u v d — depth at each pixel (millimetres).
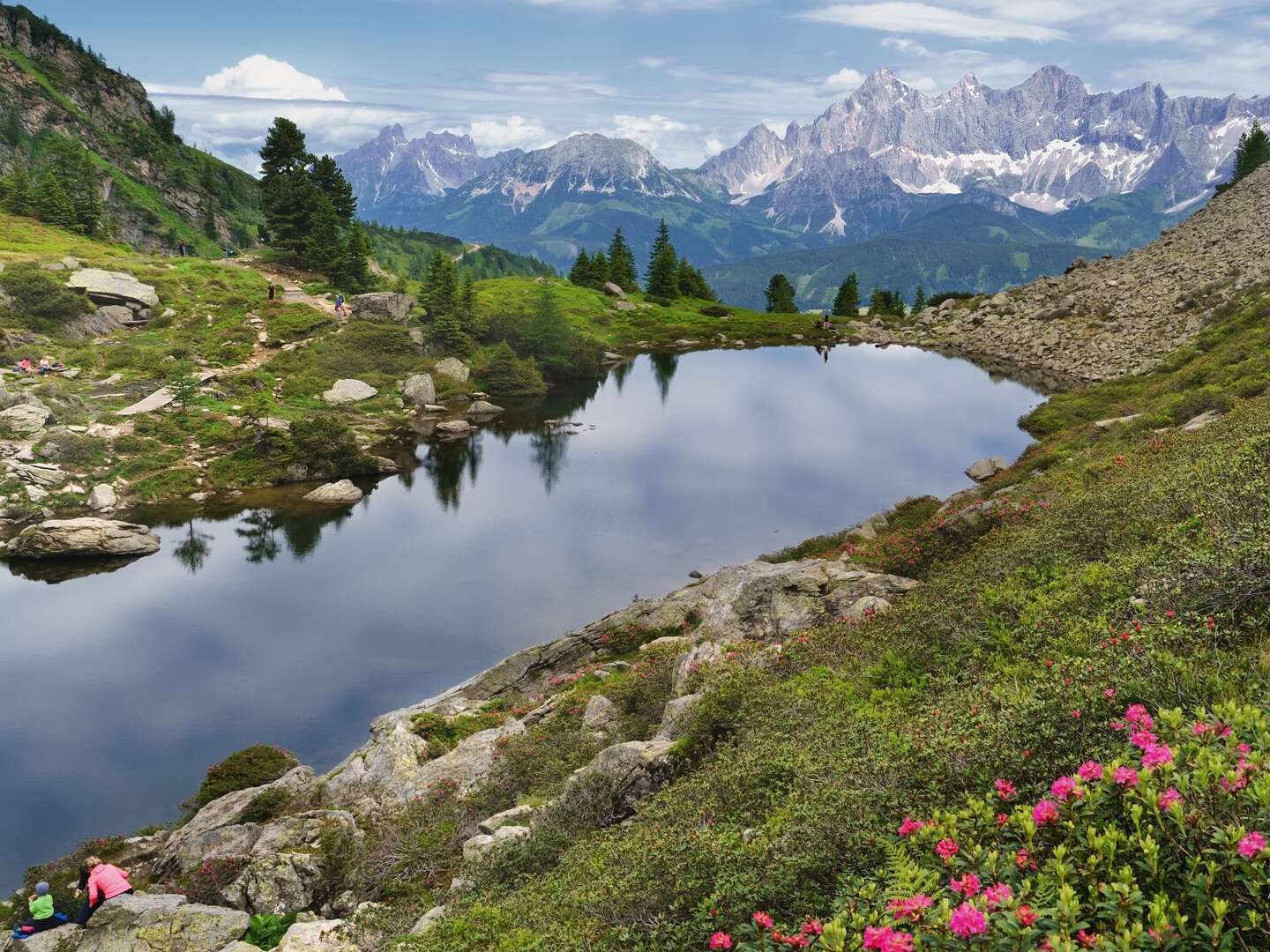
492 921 12383
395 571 55938
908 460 79062
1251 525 12375
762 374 132250
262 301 118938
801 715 15203
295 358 105375
